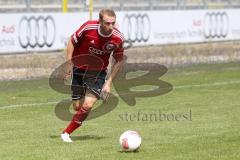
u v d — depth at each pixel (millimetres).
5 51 77312
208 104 52562
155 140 37281
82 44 36719
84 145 35938
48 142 36969
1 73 73875
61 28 83500
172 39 97375
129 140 33500
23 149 34875
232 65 89812
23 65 77375
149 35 94312
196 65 88438
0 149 34906
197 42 101375
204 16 102312
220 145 35500
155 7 99750
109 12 35188
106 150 34312
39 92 61094
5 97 57469
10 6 88375
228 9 106625
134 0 101500
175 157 32344
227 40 106625
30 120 45281
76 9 95812
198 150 34094
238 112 48344
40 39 81188
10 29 77688
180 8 101000
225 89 62844
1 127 42312
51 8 92000
